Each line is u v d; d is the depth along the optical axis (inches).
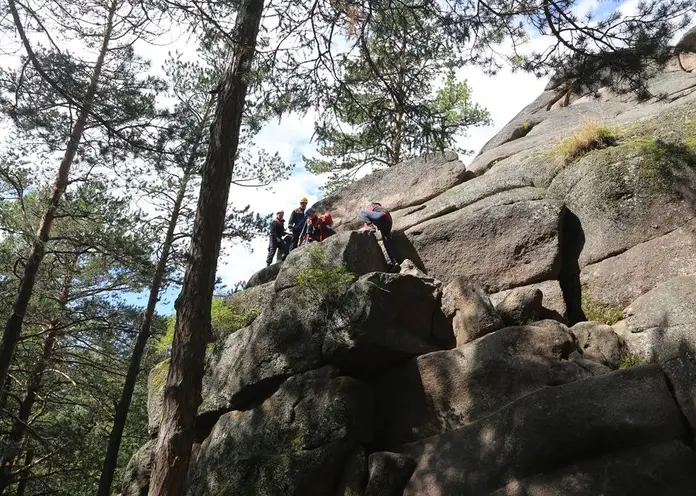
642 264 315.3
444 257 389.1
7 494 748.6
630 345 279.4
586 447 229.6
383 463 267.0
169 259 657.0
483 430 255.8
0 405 582.9
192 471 340.8
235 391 343.6
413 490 254.5
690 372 243.4
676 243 310.0
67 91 352.5
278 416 309.7
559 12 319.3
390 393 305.7
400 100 357.4
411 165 497.0
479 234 381.4
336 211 506.9
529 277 350.9
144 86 513.7
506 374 276.2
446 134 343.3
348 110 361.4
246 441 315.3
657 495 209.3
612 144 382.6
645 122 392.5
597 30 320.5
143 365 757.9
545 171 402.6
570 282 346.3
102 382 705.6
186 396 273.6
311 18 338.6
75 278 762.2
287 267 363.9
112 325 656.4
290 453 287.4
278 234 523.2
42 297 640.4
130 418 732.7
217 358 382.0
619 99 516.7
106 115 375.2
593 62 332.8
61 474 707.4
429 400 291.1
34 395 666.2
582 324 299.9
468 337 309.1
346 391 296.8
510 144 506.3
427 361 300.8
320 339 322.7
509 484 232.5
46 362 633.6
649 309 284.8
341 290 328.2
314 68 346.6
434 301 328.2
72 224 647.8
